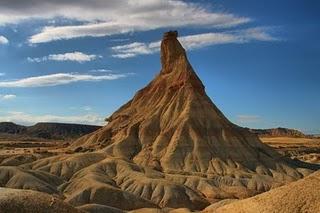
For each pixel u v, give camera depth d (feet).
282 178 637.30
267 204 193.77
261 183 588.09
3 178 505.66
